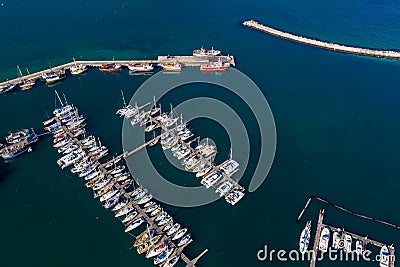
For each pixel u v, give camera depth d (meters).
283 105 144.25
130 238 97.19
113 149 122.06
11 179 111.88
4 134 126.56
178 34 190.88
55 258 92.88
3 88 144.75
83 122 132.75
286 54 176.88
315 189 111.75
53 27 192.75
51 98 143.88
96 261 92.25
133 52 174.25
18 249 94.62
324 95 150.38
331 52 179.38
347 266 91.88
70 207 104.50
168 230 98.19
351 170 118.38
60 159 116.25
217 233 99.06
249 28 198.38
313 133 131.75
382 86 156.75
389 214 105.00
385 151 125.75
